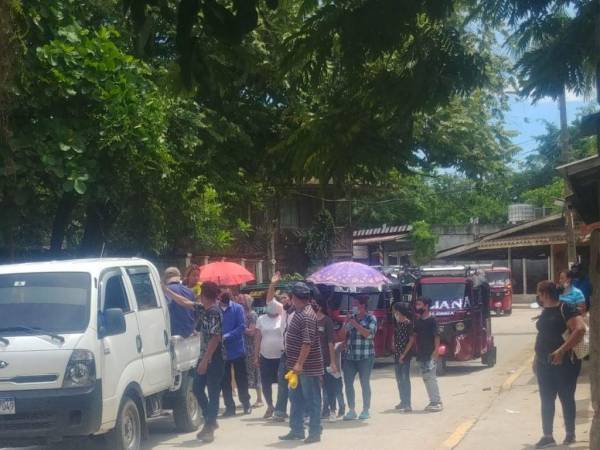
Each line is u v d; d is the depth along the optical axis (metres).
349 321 13.18
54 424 9.17
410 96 6.38
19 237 19.31
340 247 35.69
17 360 9.27
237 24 4.42
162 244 21.33
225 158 19.36
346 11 5.88
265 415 13.61
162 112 15.53
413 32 6.07
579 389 14.49
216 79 5.35
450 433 11.82
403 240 46.69
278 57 6.26
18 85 13.33
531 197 51.44
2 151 14.01
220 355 11.60
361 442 11.34
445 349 18.80
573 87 6.87
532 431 11.43
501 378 18.05
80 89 14.73
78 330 9.54
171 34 5.60
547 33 6.79
